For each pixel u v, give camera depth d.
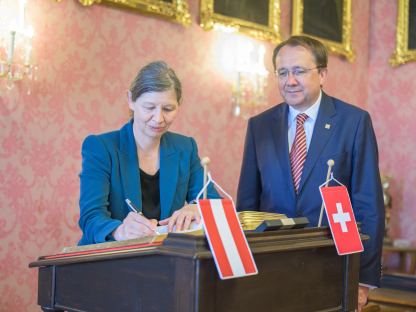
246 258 1.90
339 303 2.39
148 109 2.57
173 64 5.47
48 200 4.63
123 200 2.67
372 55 7.55
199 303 1.81
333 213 2.35
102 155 2.65
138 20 5.20
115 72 5.03
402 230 7.21
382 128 7.44
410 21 7.26
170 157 2.81
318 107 3.32
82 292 2.20
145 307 1.95
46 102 4.61
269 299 2.07
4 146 4.39
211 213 1.89
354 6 7.36
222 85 5.88
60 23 4.68
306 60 3.19
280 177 3.29
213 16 5.72
